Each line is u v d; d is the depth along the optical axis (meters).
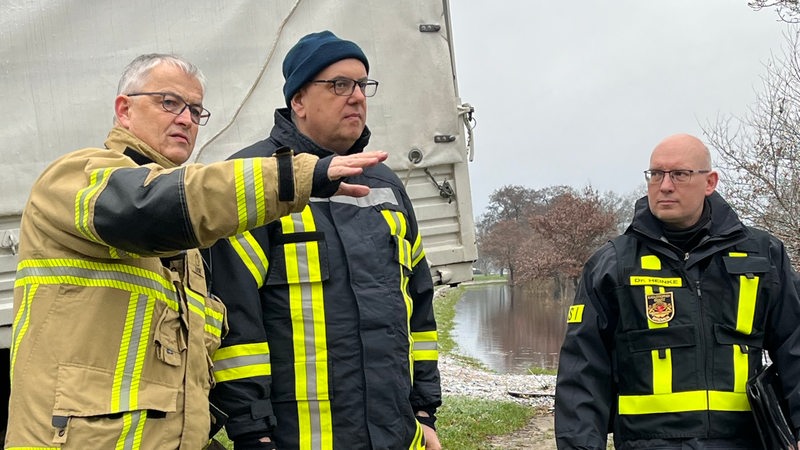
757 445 3.31
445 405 10.99
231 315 2.66
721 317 3.34
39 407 2.14
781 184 11.32
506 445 8.98
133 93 2.55
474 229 4.69
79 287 2.23
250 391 2.62
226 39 4.23
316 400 2.71
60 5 4.00
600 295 3.48
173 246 2.13
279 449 2.70
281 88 4.31
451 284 4.64
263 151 2.89
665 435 3.30
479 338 29.27
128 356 2.24
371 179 3.04
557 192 56.41
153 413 2.25
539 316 40.06
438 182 4.63
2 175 3.89
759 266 3.37
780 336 3.43
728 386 3.29
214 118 4.20
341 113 2.89
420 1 4.56
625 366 3.42
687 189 3.34
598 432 3.40
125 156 2.31
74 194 2.15
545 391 13.80
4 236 3.93
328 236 2.81
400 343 2.83
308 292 2.76
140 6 4.11
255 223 2.14
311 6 4.37
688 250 3.45
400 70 4.51
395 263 2.90
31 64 3.95
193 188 2.08
